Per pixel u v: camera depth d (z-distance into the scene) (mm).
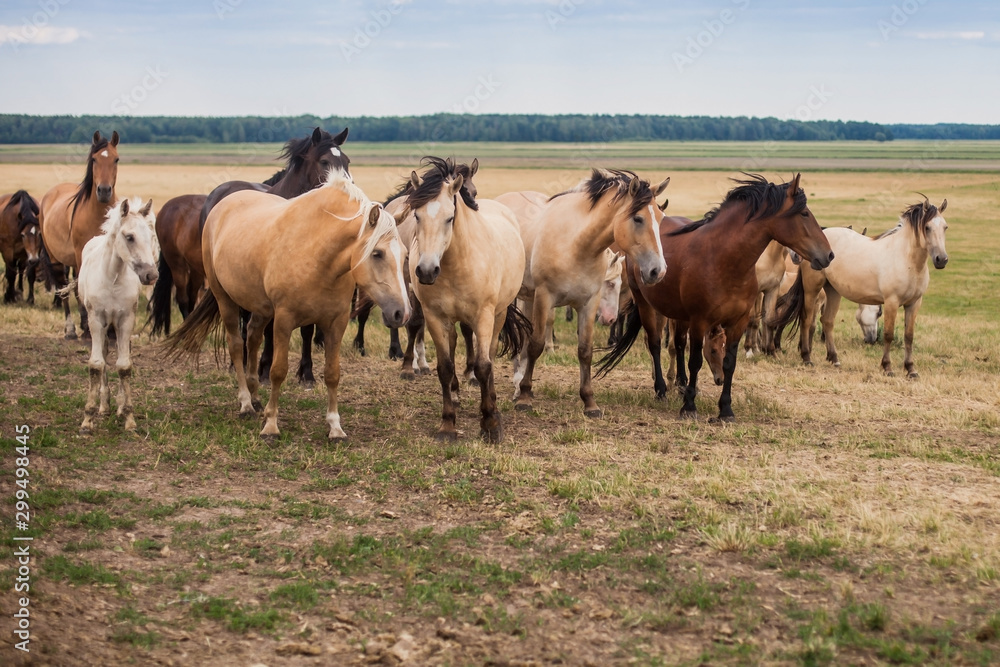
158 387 8836
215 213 8070
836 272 12008
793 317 12586
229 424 7551
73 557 4727
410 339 10008
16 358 9859
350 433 7535
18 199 14594
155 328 11078
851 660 3846
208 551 4961
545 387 9602
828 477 6469
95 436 6957
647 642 4039
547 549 5051
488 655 3908
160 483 6047
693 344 8414
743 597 4422
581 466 6707
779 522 5438
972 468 6781
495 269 7164
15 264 15203
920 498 5980
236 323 8023
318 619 4219
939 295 21188
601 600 4453
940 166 83500
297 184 9766
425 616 4277
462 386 9734
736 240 7871
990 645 3951
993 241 31234
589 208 8078
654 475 6438
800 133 175750
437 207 6391
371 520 5516
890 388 10375
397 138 122312
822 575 4719
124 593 4348
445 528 5406
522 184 50281
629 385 10312
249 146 108938
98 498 5625
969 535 5238
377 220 6211
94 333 7133
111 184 10508
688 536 5262
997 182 58969
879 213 37531
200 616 4180
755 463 6879
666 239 8734
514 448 7164
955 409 8891
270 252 6840
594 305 8469
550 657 3896
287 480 6246
